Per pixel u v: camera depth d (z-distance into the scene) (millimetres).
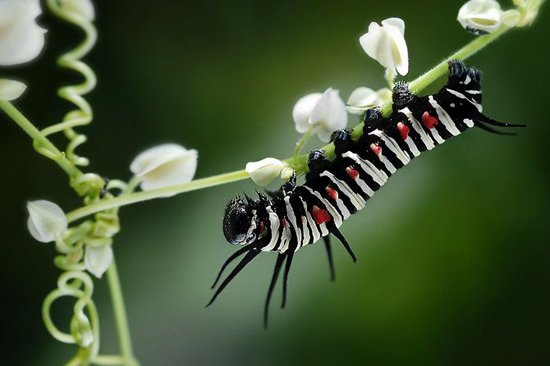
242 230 384
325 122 385
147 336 500
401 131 387
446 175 505
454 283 502
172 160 385
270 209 387
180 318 499
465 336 502
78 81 540
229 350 496
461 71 386
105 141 535
